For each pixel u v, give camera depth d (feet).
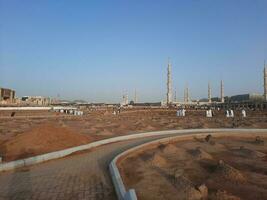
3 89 337.93
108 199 27.91
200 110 288.10
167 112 258.98
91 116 189.57
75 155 52.24
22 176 36.24
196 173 43.88
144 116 197.57
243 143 79.20
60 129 61.82
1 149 51.65
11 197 28.22
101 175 37.04
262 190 35.47
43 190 30.48
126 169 43.78
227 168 41.91
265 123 131.54
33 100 414.62
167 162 51.34
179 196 30.99
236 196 32.83
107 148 61.11
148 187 33.96
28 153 49.16
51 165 43.27
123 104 450.71
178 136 81.61
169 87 327.26
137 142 70.38
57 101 490.49
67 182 33.63
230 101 456.04
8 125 114.11
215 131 97.30
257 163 52.70
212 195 32.37
